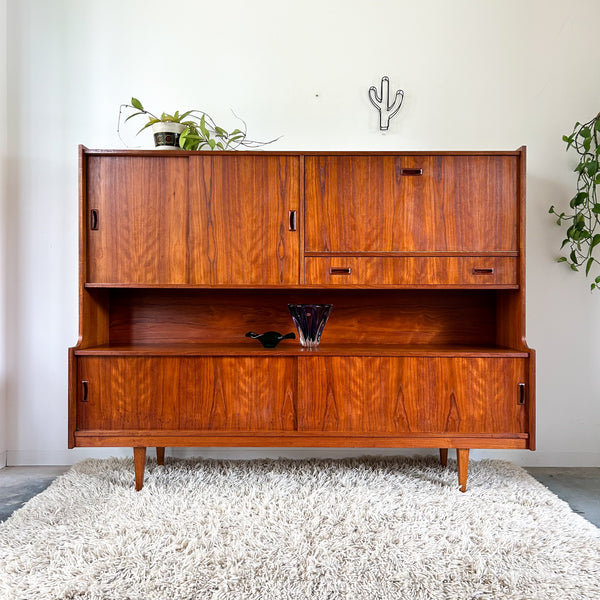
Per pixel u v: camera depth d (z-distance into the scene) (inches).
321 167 82.0
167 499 76.1
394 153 81.6
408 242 82.0
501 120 96.8
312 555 59.8
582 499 81.0
